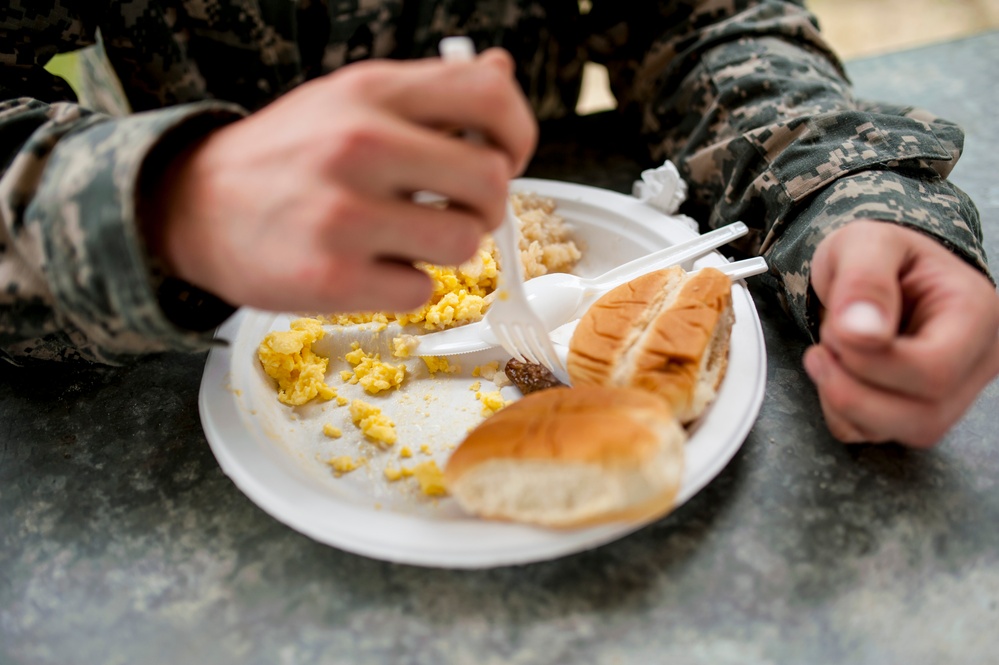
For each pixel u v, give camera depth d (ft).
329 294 1.42
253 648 1.57
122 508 1.92
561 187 2.91
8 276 1.71
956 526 1.69
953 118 3.49
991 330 1.59
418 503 1.83
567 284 2.27
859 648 1.48
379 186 1.38
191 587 1.71
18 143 1.88
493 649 1.53
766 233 2.42
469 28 3.40
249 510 1.89
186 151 1.61
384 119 1.34
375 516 1.64
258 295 1.51
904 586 1.58
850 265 1.60
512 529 1.54
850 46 6.82
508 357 2.28
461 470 1.59
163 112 1.62
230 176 1.46
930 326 1.56
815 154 2.27
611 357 1.85
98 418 2.21
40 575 1.77
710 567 1.65
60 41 2.62
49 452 2.10
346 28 3.17
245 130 1.53
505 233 1.78
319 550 1.77
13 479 2.03
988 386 2.04
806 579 1.61
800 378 2.13
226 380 2.06
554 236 2.72
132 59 2.93
